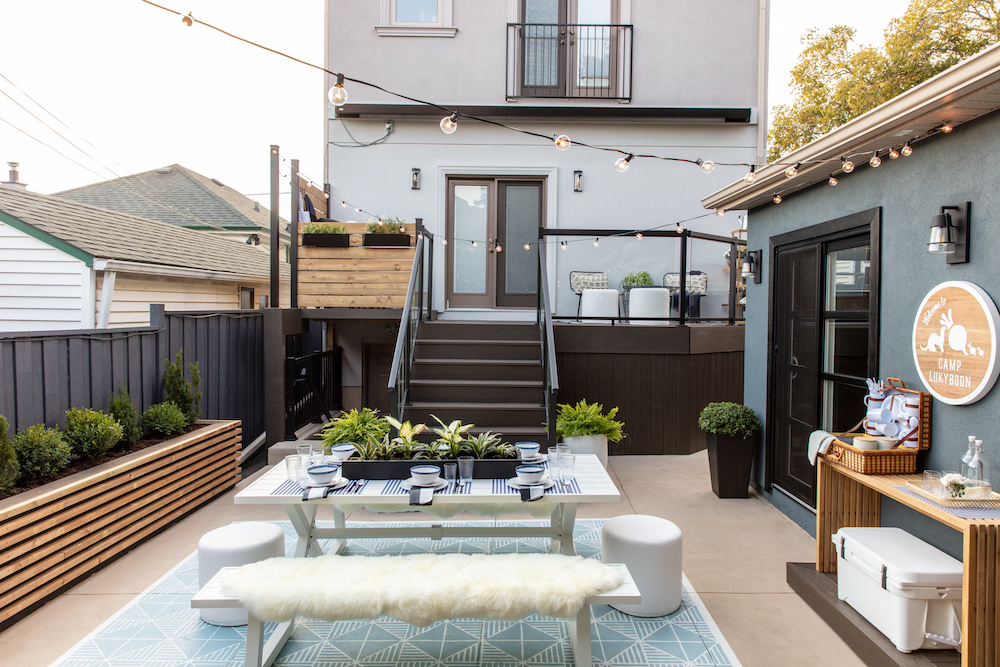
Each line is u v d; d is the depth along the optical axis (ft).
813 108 50.55
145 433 14.75
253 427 22.15
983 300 8.71
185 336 17.51
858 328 12.42
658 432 21.12
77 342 13.12
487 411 18.21
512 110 24.12
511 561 8.68
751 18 24.66
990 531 7.38
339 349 25.84
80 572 11.10
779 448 15.78
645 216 24.77
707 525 14.37
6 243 20.53
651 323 22.04
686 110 23.95
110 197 45.57
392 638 9.64
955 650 8.45
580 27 24.79
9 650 9.00
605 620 10.08
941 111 8.73
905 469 9.91
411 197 24.70
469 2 24.48
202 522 14.39
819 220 13.65
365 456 10.71
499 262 25.27
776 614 10.27
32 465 10.71
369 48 24.57
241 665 8.70
